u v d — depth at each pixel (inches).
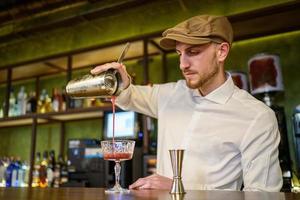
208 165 46.8
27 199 28.2
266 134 43.9
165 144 51.8
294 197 27.7
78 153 91.1
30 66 117.9
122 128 87.6
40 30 112.7
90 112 97.0
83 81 44.5
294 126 74.9
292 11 78.4
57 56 108.7
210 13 99.0
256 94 79.1
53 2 101.4
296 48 89.1
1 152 131.7
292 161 80.9
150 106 57.7
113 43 97.3
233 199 26.4
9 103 118.9
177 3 101.6
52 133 121.8
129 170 80.4
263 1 92.6
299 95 86.1
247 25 86.0
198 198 27.3
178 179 32.2
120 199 27.2
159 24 107.0
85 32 121.7
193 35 43.2
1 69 122.0
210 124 48.3
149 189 39.3
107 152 37.6
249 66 81.7
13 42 129.4
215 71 46.6
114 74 43.9
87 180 88.1
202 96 50.9
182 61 45.5
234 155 46.4
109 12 100.0
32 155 103.7
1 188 43.4
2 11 107.4
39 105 116.6
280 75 78.8
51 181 102.7
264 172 42.1
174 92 55.6
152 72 107.8
